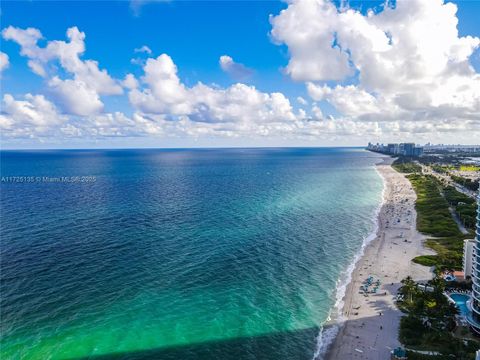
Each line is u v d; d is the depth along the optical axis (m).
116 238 146.00
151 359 74.19
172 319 88.19
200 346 78.56
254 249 137.62
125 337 80.94
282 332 84.25
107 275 110.62
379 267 122.75
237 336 82.31
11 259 121.94
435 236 160.75
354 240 153.62
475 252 88.19
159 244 139.75
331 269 120.69
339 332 84.31
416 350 75.94
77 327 83.94
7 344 77.62
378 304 97.00
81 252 129.50
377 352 76.81
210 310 92.56
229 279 110.50
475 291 86.19
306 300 99.00
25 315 88.06
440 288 92.06
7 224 166.50
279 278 112.31
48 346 77.25
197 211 198.62
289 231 163.38
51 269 114.31
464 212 191.88
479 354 64.69
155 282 106.94
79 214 188.50
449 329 83.00
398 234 163.38
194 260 124.50
